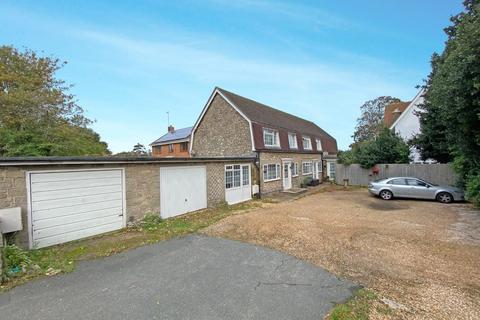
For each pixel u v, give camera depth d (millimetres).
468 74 7207
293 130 22484
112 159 8438
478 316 3680
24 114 14188
